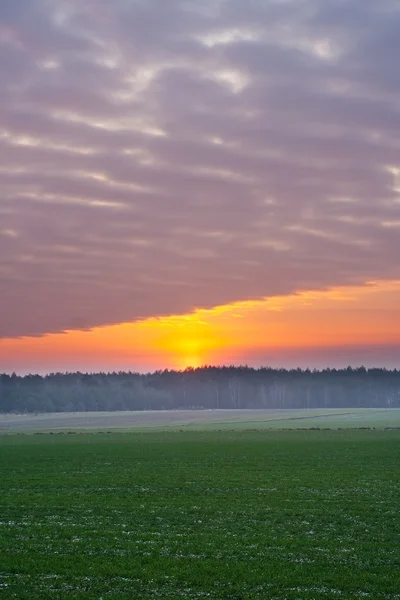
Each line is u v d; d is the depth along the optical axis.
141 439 87.88
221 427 130.88
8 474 47.38
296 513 31.05
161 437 92.69
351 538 25.67
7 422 178.50
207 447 71.38
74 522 29.00
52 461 57.12
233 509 32.22
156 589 18.67
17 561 21.64
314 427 124.06
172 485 41.03
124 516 30.41
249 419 178.38
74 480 43.59
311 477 44.91
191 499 35.41
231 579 19.69
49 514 31.03
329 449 67.44
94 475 46.44
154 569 20.77
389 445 72.06
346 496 36.41
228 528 27.64
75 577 19.86
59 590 18.48
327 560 22.11
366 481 42.84
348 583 19.28
